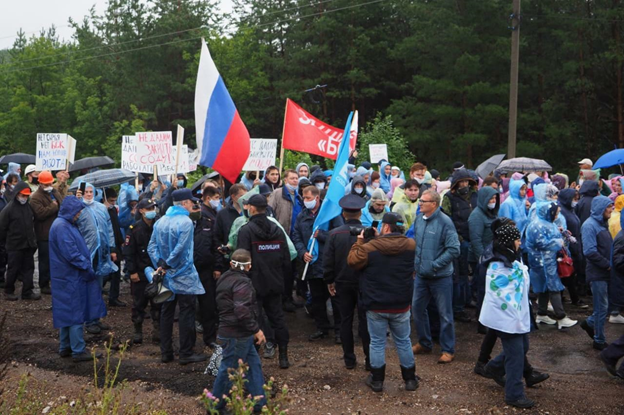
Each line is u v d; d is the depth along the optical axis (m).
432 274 7.51
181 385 6.75
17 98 43.84
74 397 6.47
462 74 31.47
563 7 32.19
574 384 6.96
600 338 8.09
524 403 6.21
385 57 38.84
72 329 7.47
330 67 39.09
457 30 30.72
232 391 4.55
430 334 8.09
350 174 12.05
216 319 8.50
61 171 10.80
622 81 31.28
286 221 9.45
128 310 10.02
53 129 44.84
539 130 33.03
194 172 22.64
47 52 46.00
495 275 6.27
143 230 8.26
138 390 6.67
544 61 32.12
